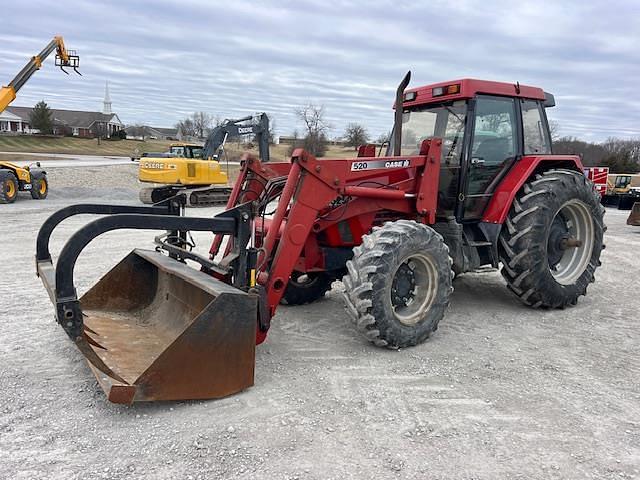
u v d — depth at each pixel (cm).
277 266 395
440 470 271
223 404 333
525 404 347
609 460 284
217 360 334
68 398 337
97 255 804
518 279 540
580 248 596
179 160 1709
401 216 514
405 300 449
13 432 296
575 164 608
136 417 315
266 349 434
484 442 298
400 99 512
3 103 1719
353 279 413
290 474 264
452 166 543
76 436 293
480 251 558
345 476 263
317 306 570
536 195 538
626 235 1275
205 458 275
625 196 2139
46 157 4381
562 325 521
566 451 292
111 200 1912
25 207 1541
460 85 532
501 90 553
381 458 280
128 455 276
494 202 552
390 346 431
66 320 294
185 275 382
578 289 578
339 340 459
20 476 255
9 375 369
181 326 411
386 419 321
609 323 530
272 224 399
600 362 423
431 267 447
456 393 360
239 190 485
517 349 450
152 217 333
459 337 477
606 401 354
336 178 422
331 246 501
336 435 301
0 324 477
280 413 324
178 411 323
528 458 284
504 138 566
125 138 7944
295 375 381
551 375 395
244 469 267
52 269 376
